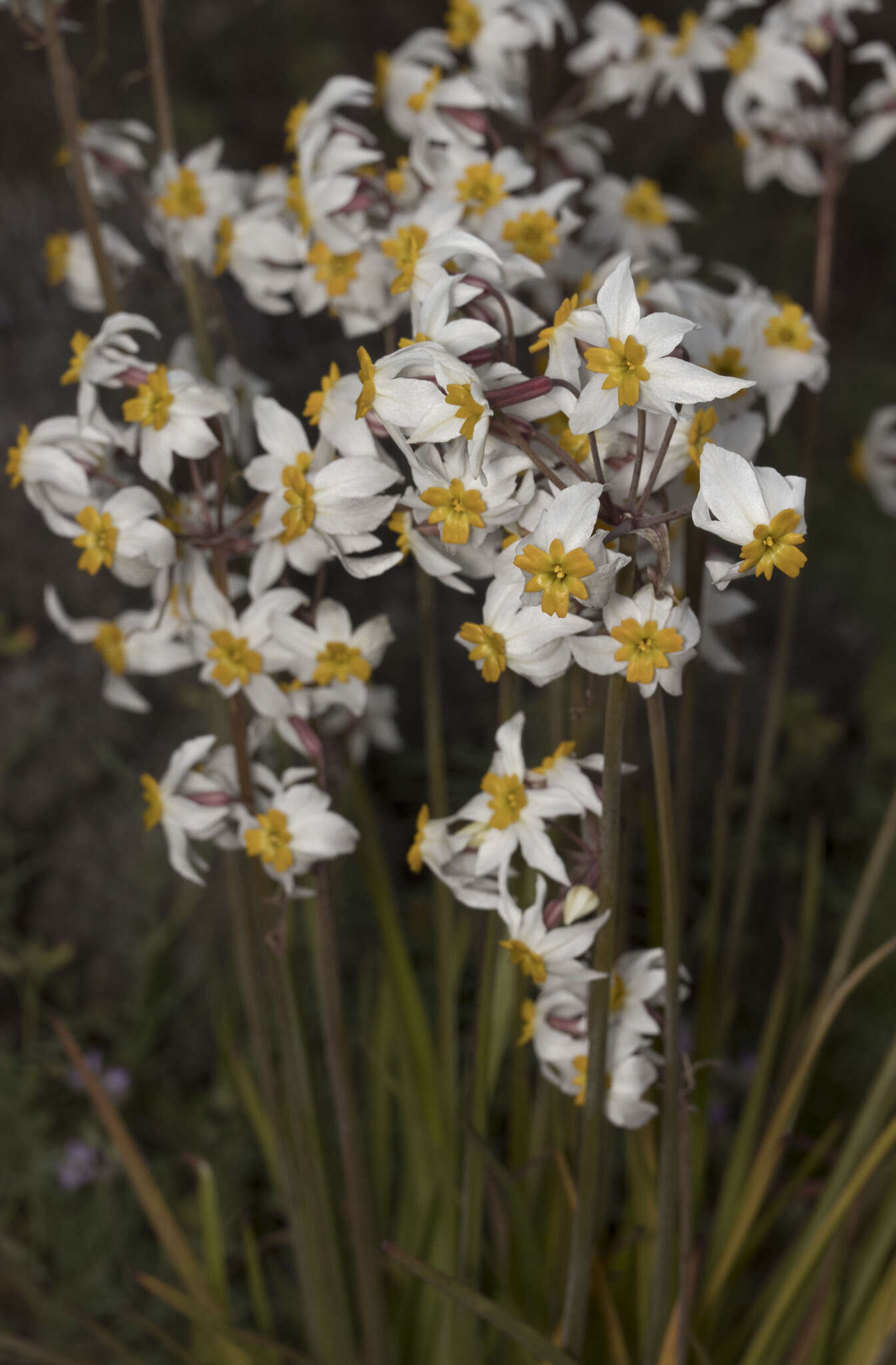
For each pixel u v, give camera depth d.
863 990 0.71
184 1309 0.45
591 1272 0.45
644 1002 0.42
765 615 1.02
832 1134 0.50
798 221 1.54
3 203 0.87
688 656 0.38
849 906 0.75
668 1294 0.43
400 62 0.47
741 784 0.86
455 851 0.41
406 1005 0.47
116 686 0.46
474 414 0.36
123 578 0.41
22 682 0.76
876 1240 0.46
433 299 0.38
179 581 0.42
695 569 0.41
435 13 1.72
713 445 0.36
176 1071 0.70
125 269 0.49
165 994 0.71
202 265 0.47
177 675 0.78
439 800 0.46
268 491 0.40
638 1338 0.47
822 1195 0.47
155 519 0.41
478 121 0.45
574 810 0.40
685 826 0.46
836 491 1.19
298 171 0.44
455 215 0.42
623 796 0.43
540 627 0.38
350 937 0.71
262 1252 0.63
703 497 0.36
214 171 0.47
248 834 0.42
